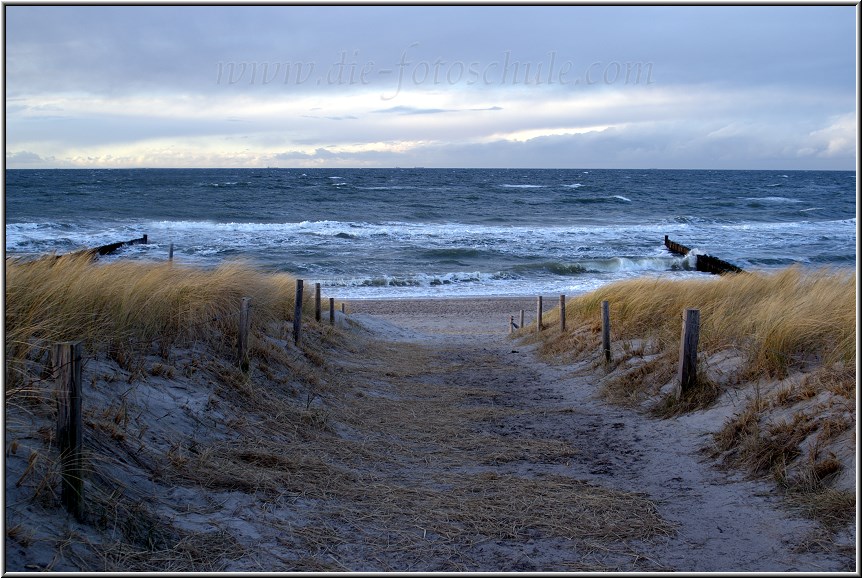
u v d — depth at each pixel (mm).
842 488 4750
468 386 10266
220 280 9500
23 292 6109
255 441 6023
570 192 98562
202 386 6676
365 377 10180
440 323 21625
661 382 8469
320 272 33500
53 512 3793
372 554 4297
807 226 54906
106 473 4395
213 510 4551
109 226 46844
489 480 5801
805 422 5742
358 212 62844
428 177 169375
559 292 28656
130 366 6301
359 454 6371
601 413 8258
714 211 69188
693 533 4652
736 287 11625
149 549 3930
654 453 6496
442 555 4309
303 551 4246
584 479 5879
